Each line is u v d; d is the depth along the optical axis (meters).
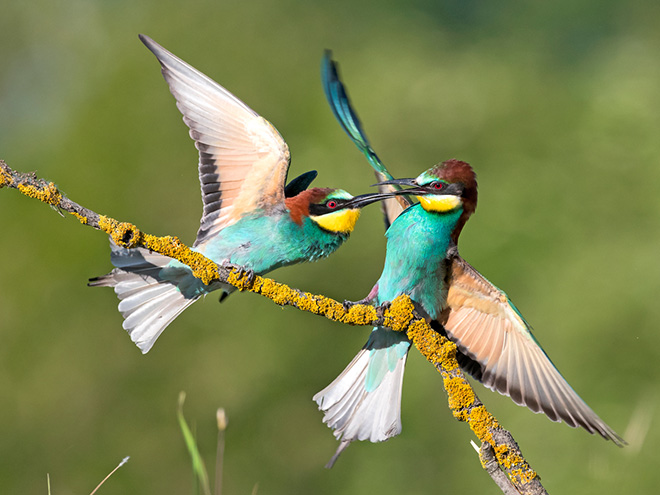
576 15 16.75
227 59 15.26
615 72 15.16
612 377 12.14
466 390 5.14
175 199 13.95
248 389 12.88
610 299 12.60
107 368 13.08
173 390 12.88
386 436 5.84
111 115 14.48
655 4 16.83
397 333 5.86
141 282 5.89
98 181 14.07
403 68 15.03
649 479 10.41
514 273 13.14
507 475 4.87
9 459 12.56
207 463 12.43
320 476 12.50
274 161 5.87
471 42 16.23
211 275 5.29
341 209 6.23
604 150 14.09
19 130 15.60
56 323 13.28
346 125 7.15
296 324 13.24
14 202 13.94
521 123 14.52
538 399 5.49
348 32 15.78
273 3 15.84
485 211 13.66
